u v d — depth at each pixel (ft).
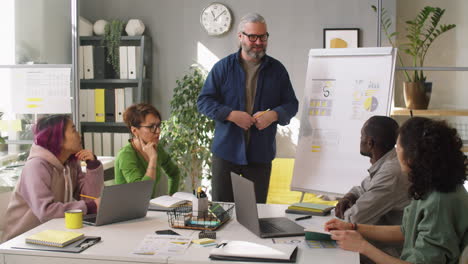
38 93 12.96
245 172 11.44
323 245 6.75
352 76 11.68
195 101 17.60
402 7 17.83
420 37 17.67
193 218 7.75
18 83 13.01
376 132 8.10
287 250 6.27
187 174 18.63
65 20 12.80
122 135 18.56
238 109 11.41
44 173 8.42
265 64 11.35
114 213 7.75
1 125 13.04
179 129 17.67
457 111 15.47
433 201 6.01
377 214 7.72
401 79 17.63
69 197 8.97
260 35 10.91
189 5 18.74
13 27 12.98
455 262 6.05
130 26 18.45
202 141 17.69
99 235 7.18
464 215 5.97
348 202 8.49
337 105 11.73
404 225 7.02
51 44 12.91
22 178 8.50
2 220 11.11
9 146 13.05
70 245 6.64
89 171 9.47
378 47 11.53
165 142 17.87
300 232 7.25
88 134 18.71
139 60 18.39
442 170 5.86
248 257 6.15
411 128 6.09
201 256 6.26
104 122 18.47
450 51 17.57
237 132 11.26
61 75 12.88
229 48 18.63
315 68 12.09
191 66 18.88
